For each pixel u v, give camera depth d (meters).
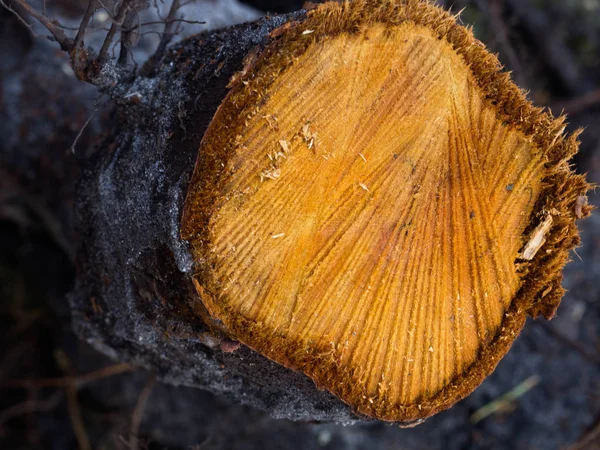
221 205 0.34
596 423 0.58
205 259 0.34
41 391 0.68
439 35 0.34
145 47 0.54
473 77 0.35
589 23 0.84
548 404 0.61
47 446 0.68
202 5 0.58
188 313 0.36
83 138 0.52
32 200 0.59
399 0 0.34
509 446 0.60
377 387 0.37
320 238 0.35
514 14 0.75
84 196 0.43
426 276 0.36
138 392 0.59
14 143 0.54
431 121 0.35
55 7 0.55
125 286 0.40
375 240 0.35
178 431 0.59
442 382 0.38
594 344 0.63
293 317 0.35
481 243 0.36
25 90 0.54
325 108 0.34
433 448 0.60
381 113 0.35
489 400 0.61
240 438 0.59
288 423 0.58
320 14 0.33
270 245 0.35
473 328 0.37
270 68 0.33
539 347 0.62
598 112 0.74
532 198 0.36
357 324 0.36
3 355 0.68
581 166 0.71
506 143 0.36
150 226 0.36
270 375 0.38
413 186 0.35
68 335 0.64
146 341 0.41
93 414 0.65
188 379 0.44
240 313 0.35
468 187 0.36
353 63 0.34
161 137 0.36
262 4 0.69
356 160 0.35
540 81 0.78
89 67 0.38
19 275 0.68
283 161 0.34
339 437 0.59
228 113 0.34
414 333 0.37
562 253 0.36
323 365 0.36
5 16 0.56
